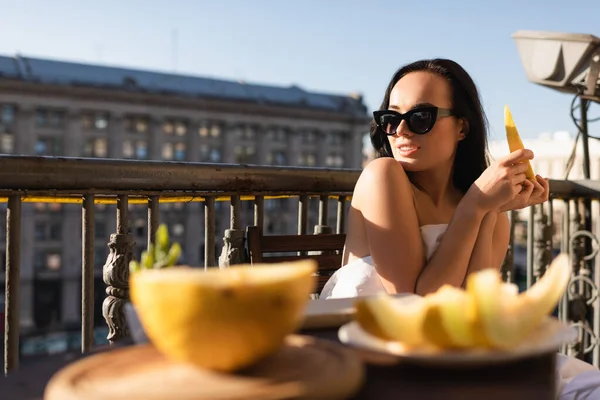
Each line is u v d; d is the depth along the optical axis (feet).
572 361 3.99
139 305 1.74
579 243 8.66
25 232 152.15
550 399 1.79
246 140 185.47
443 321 1.90
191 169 5.27
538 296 2.10
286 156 190.29
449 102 4.23
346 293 3.90
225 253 5.58
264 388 1.63
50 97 161.27
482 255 3.82
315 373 1.75
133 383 1.68
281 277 1.77
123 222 4.94
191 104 177.06
